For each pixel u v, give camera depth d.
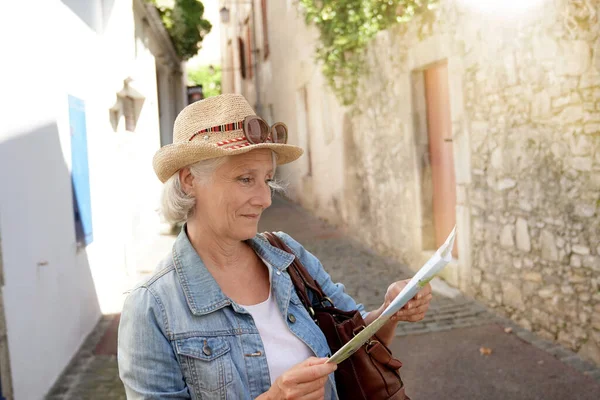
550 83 4.04
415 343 4.54
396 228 7.42
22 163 3.55
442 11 5.57
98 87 5.75
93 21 5.64
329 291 1.78
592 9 3.54
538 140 4.24
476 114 5.11
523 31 4.28
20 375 3.33
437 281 6.11
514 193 4.62
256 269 1.61
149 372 1.34
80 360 4.43
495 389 3.68
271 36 15.41
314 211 12.06
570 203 3.95
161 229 10.54
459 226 5.58
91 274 5.16
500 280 4.94
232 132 1.45
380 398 1.60
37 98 3.88
